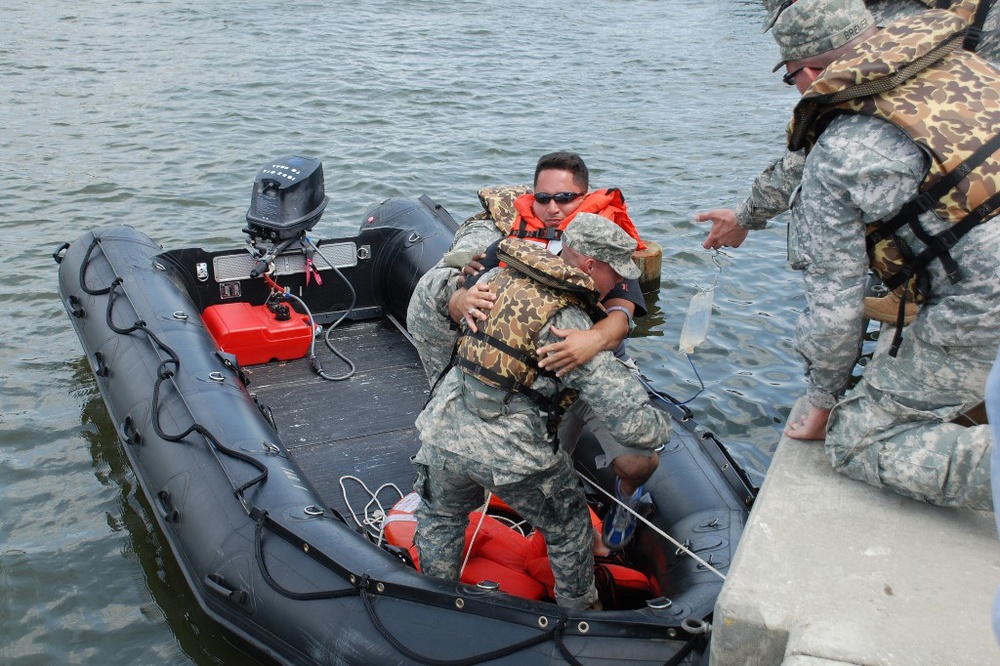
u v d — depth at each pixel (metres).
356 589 3.15
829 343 2.42
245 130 10.42
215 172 9.16
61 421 5.22
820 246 2.36
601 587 3.53
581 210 3.25
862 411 2.45
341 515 3.91
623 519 3.52
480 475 2.90
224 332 5.13
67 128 10.27
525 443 2.88
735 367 5.96
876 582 2.17
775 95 12.85
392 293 5.81
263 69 12.82
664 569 3.50
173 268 5.37
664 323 6.56
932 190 2.21
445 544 3.20
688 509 3.64
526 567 3.54
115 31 14.54
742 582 2.18
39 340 6.05
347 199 8.71
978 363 2.29
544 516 3.09
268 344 5.21
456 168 9.63
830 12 2.38
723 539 3.43
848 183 2.27
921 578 2.17
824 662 1.97
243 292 5.57
